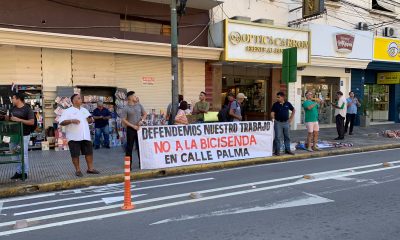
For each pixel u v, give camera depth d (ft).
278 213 18.69
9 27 38.11
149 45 43.88
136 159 33.96
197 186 25.12
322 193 22.52
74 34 41.50
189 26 49.01
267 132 36.32
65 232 16.53
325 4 62.28
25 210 20.31
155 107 47.83
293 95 60.59
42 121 39.91
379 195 21.91
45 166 30.89
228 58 47.60
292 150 39.73
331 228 16.44
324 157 37.58
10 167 30.63
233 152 34.42
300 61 53.52
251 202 20.75
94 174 27.99
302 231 16.10
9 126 25.32
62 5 40.98
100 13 43.32
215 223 17.30
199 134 32.81
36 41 37.86
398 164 32.65
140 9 45.88
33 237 15.99
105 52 43.01
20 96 26.13
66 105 40.29
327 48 59.36
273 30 50.83
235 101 37.01
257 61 49.73
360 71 69.46
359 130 61.26
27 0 39.06
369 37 64.69
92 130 41.39
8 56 38.78
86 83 42.78
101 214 19.10
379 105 75.82
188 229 16.56
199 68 50.31
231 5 52.85
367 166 31.60
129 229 16.72
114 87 43.47
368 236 15.46
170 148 31.35
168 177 29.01
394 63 69.97
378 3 71.05
